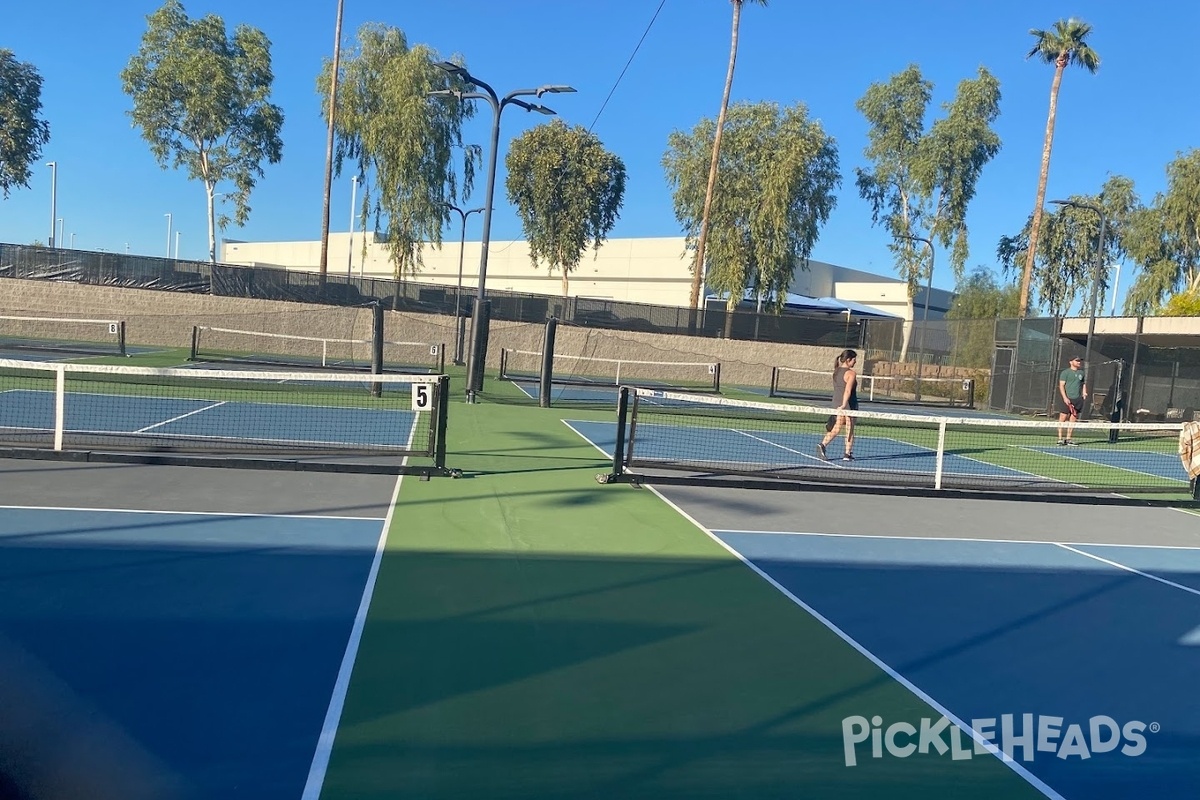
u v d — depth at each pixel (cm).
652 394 1010
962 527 888
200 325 2827
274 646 455
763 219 3597
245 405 1513
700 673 457
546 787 336
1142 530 941
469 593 561
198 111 3556
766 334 3328
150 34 3569
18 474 825
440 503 826
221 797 316
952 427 2123
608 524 787
